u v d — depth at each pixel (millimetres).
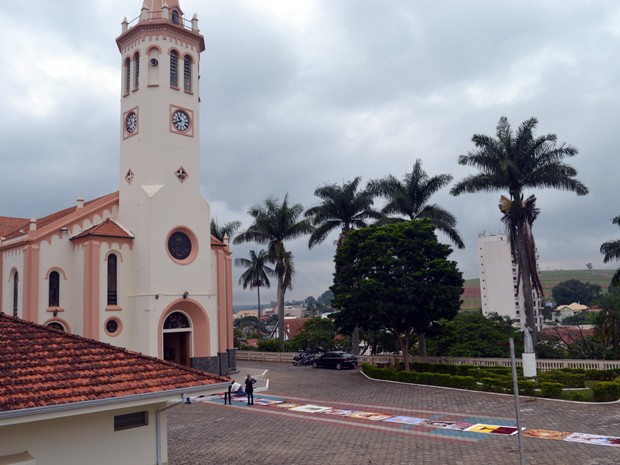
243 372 43156
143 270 36375
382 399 29781
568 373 31406
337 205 51719
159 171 37719
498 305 111375
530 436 20125
